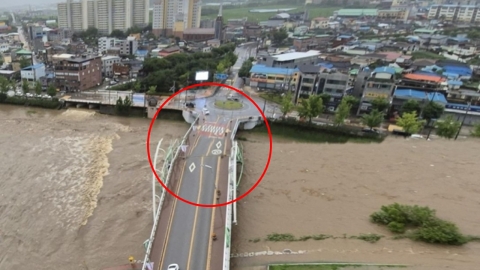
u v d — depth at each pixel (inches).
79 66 3563.0
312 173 1877.5
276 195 1649.9
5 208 1556.3
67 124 2760.8
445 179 1737.2
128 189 1737.2
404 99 2896.2
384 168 1902.1
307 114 2721.5
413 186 1680.6
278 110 3115.2
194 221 1331.2
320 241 1258.0
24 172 1887.3
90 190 1723.7
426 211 1316.4
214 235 1249.4
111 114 3085.6
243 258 1191.6
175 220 1331.2
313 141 2642.7
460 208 1445.6
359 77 3193.9
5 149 2180.1
